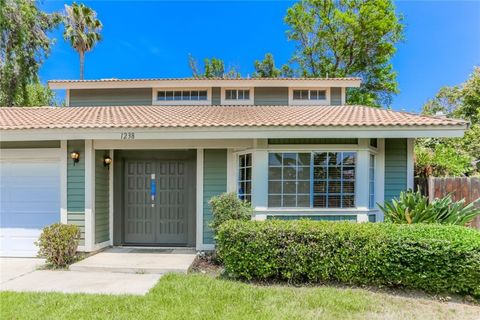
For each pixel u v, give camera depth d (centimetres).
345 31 2281
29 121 851
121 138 756
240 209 732
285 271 587
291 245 585
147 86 1190
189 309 466
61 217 802
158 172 924
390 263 545
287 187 753
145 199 922
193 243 902
